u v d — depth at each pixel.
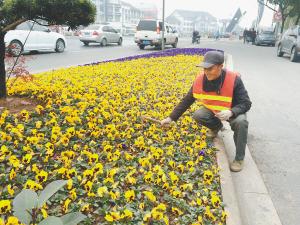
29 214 2.11
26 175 3.49
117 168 3.74
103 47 24.03
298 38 17.34
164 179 3.47
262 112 7.29
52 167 3.73
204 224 3.04
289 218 3.49
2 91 5.78
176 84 8.44
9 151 3.83
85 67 10.68
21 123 4.81
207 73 4.00
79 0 5.24
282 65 15.89
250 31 41.69
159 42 22.66
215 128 4.93
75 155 4.09
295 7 38.34
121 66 11.25
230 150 4.90
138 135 4.79
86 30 24.62
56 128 4.37
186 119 5.34
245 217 3.41
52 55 17.17
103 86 7.32
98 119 5.03
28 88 6.65
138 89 7.59
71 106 5.73
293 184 4.16
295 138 5.74
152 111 5.70
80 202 3.04
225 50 24.47
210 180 3.68
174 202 3.26
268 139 5.64
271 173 4.43
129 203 3.15
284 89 9.88
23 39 16.39
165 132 4.99
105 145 4.32
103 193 3.21
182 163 4.16
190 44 33.38
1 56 5.57
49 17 5.23
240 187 3.96
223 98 4.20
